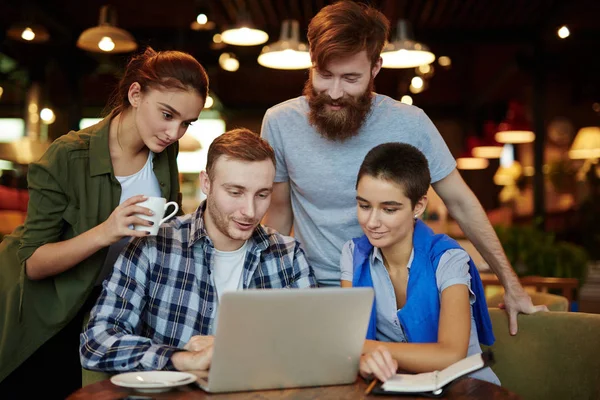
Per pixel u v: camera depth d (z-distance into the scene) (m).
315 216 2.32
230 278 2.04
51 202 2.16
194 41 8.37
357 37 2.03
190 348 1.74
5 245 2.33
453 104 12.82
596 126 9.66
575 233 8.16
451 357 1.80
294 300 1.47
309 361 1.58
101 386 1.58
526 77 9.99
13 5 6.91
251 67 9.95
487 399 1.53
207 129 12.41
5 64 8.32
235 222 1.90
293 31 5.68
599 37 7.84
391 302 2.03
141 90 2.11
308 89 2.28
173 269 1.96
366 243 2.09
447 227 7.40
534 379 2.18
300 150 2.31
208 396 1.53
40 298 2.23
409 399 1.54
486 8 7.33
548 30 7.76
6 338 2.21
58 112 10.23
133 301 1.89
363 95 2.13
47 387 2.44
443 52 10.56
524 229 5.41
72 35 8.33
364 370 1.66
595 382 2.05
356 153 2.27
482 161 11.95
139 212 1.88
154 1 7.62
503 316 2.27
